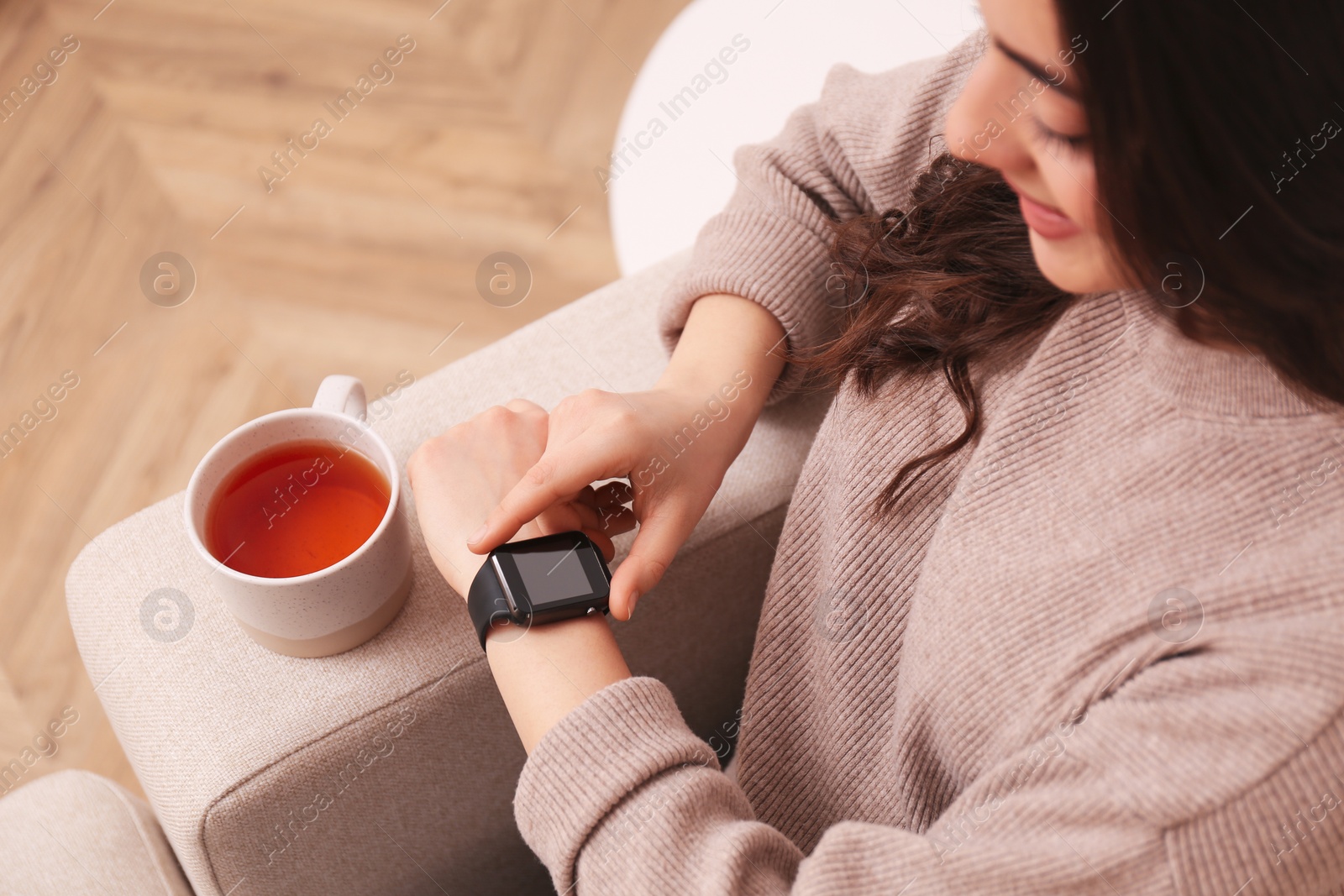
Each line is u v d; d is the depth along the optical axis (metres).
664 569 1.12
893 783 1.13
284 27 1.97
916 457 1.12
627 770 1.04
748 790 1.19
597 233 1.80
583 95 1.99
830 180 1.23
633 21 2.10
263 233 1.66
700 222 1.42
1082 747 1.00
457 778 1.17
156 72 1.91
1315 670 0.95
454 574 1.11
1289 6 0.91
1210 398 1.00
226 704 1.12
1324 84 0.92
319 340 1.58
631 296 1.29
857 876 1.01
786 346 1.20
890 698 1.14
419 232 1.71
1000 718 1.04
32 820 1.18
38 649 1.54
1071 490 1.04
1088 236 0.99
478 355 1.26
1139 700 0.99
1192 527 1.00
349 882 1.17
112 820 1.19
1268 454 0.99
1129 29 0.92
